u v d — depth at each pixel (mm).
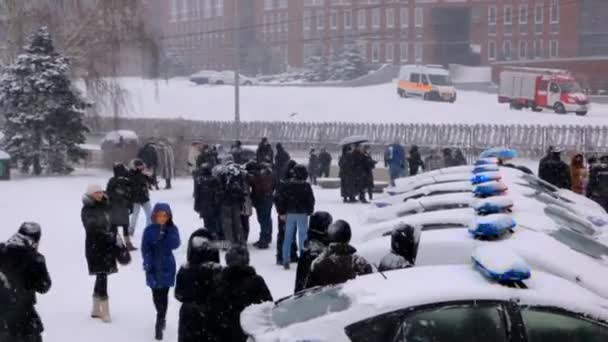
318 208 29625
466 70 109625
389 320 6383
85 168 48344
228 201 19562
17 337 10078
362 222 15617
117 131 49188
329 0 117250
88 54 50188
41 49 44812
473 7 111000
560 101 73000
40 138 44031
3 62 48469
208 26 129125
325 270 9805
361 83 105250
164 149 36906
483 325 6320
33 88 44125
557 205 14773
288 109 85625
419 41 113438
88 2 50469
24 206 29812
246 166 20922
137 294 15906
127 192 20250
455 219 12164
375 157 59719
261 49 120562
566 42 106125
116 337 13000
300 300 7273
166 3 136250
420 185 18156
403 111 79750
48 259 19500
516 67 86188
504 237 9422
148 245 12703
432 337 6316
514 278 6527
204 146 34156
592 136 53906
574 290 6695
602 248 11523
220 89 97938
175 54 124875
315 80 108812
